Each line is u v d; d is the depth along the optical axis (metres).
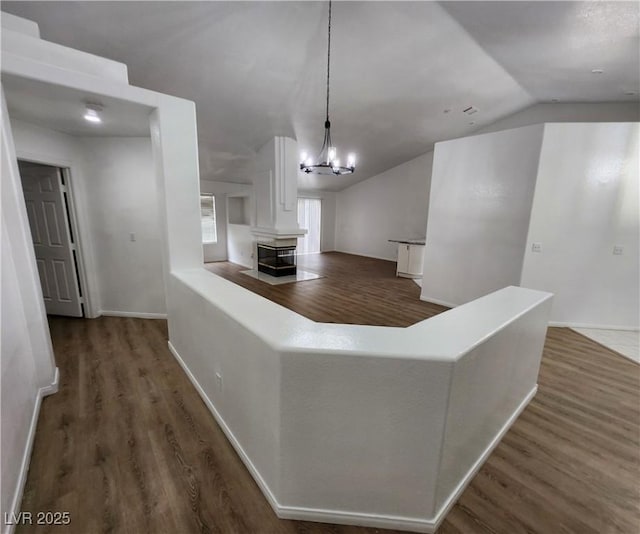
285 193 6.00
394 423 1.25
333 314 4.20
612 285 3.67
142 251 3.77
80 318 3.86
